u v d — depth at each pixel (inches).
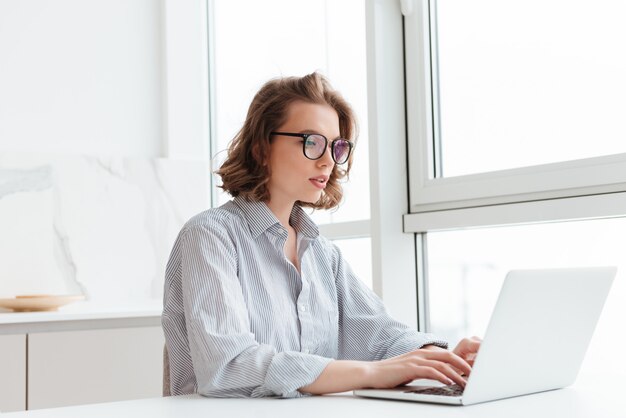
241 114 131.2
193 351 54.6
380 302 68.4
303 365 51.0
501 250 85.3
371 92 93.8
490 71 87.4
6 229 117.0
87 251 122.9
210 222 59.6
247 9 130.0
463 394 46.1
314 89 63.2
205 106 137.2
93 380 101.6
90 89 128.0
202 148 136.1
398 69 95.2
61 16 126.0
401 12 95.1
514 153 84.4
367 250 104.7
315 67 113.1
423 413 43.8
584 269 51.6
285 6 119.9
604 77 74.9
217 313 54.0
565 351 52.6
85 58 127.8
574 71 78.0
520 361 48.8
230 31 134.6
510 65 85.0
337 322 65.7
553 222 79.4
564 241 78.6
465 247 89.4
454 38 92.0
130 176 127.8
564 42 79.0
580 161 75.5
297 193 62.0
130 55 132.1
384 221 92.7
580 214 74.4
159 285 128.4
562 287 49.7
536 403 47.6
